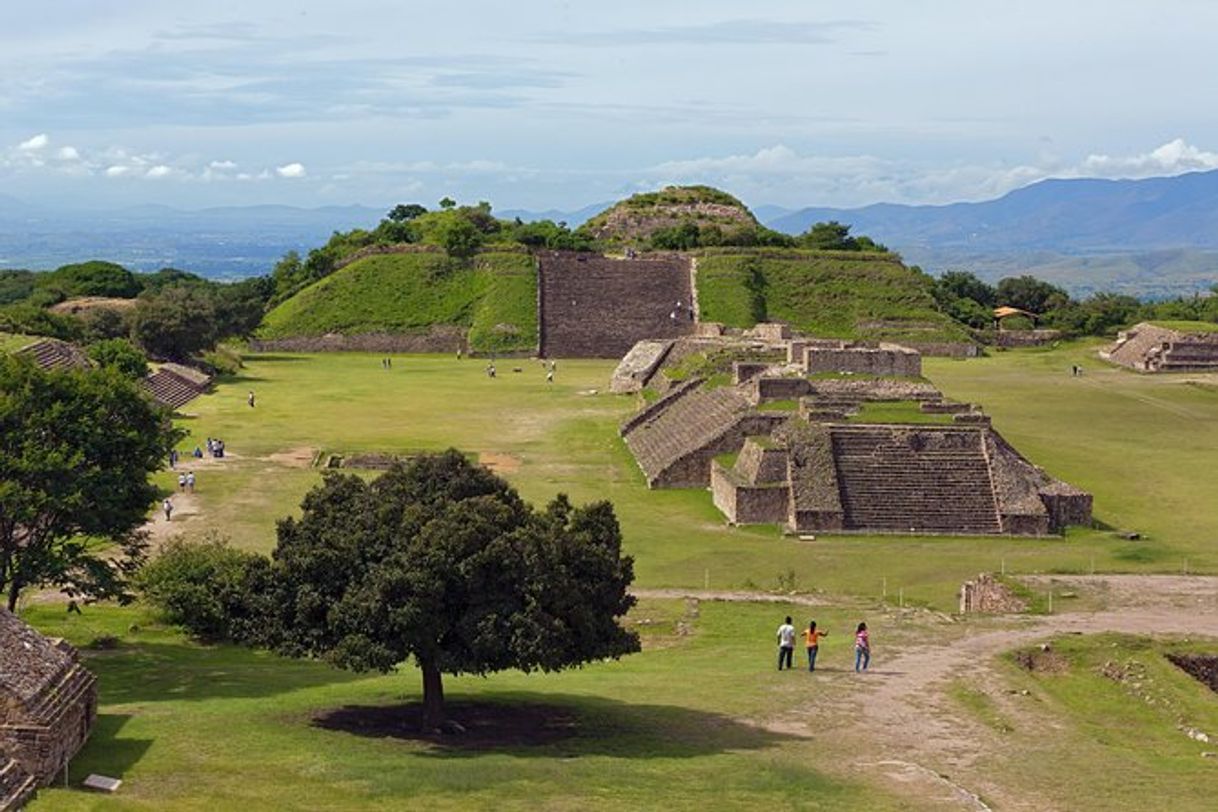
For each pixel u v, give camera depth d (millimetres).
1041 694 47062
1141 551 76125
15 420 49875
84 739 36625
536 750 39406
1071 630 55062
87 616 58469
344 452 102500
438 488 44000
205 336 154250
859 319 194750
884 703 45562
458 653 40750
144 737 38031
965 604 64562
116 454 52062
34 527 51094
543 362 178625
